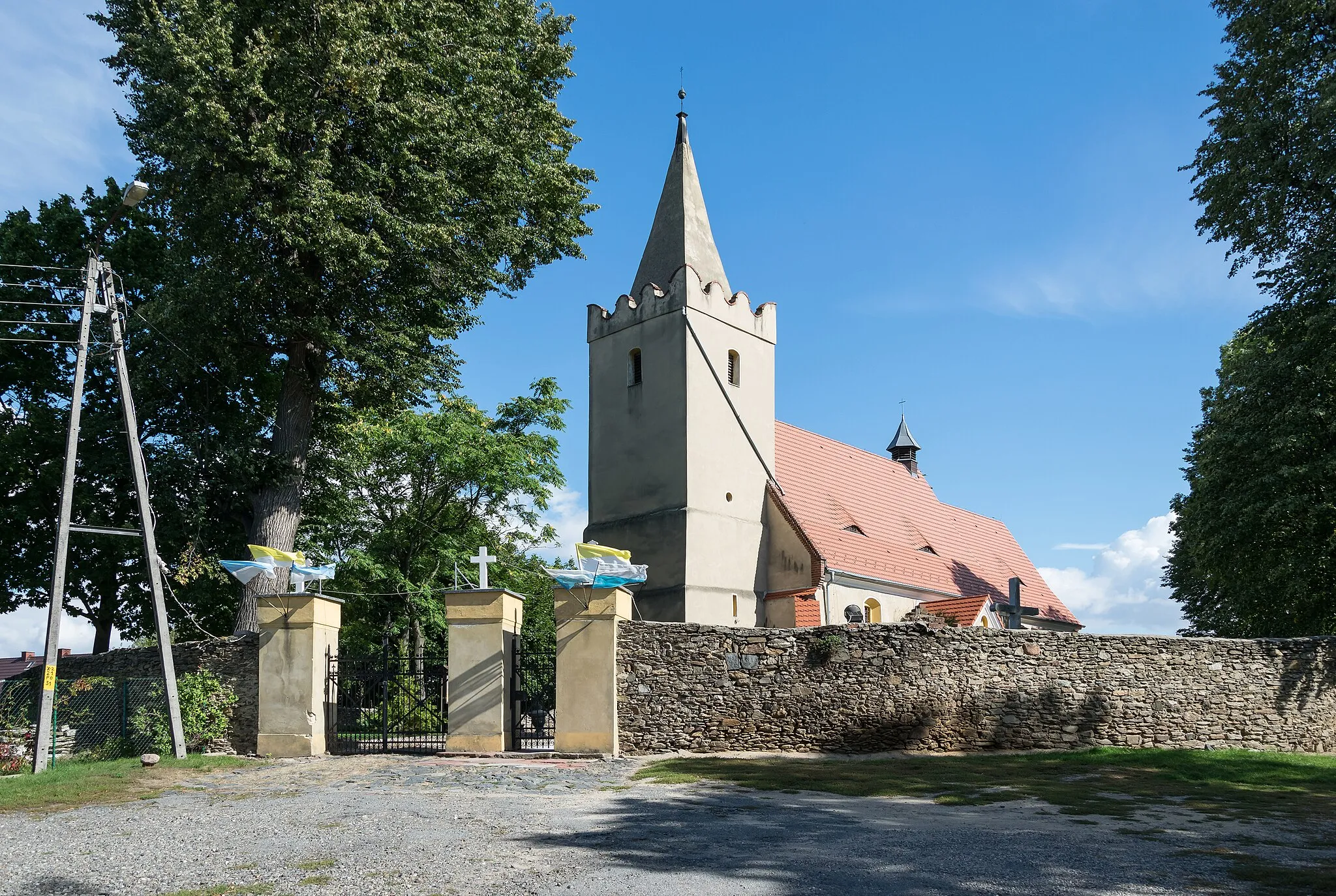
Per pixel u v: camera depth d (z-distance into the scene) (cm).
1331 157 2448
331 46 2178
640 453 3175
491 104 2494
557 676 1934
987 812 1310
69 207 2973
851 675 1958
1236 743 2005
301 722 1977
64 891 891
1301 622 2964
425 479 3925
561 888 880
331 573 2158
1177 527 3650
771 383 3441
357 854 1027
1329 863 990
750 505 3241
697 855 1016
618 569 1959
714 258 3356
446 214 2469
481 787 1526
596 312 3431
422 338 2716
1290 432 2562
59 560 1897
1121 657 2023
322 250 2211
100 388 2917
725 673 1961
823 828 1175
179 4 2136
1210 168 2725
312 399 2567
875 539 3659
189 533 2617
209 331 2397
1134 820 1252
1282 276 2616
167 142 2212
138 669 2184
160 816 1302
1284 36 2561
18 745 1988
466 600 1989
